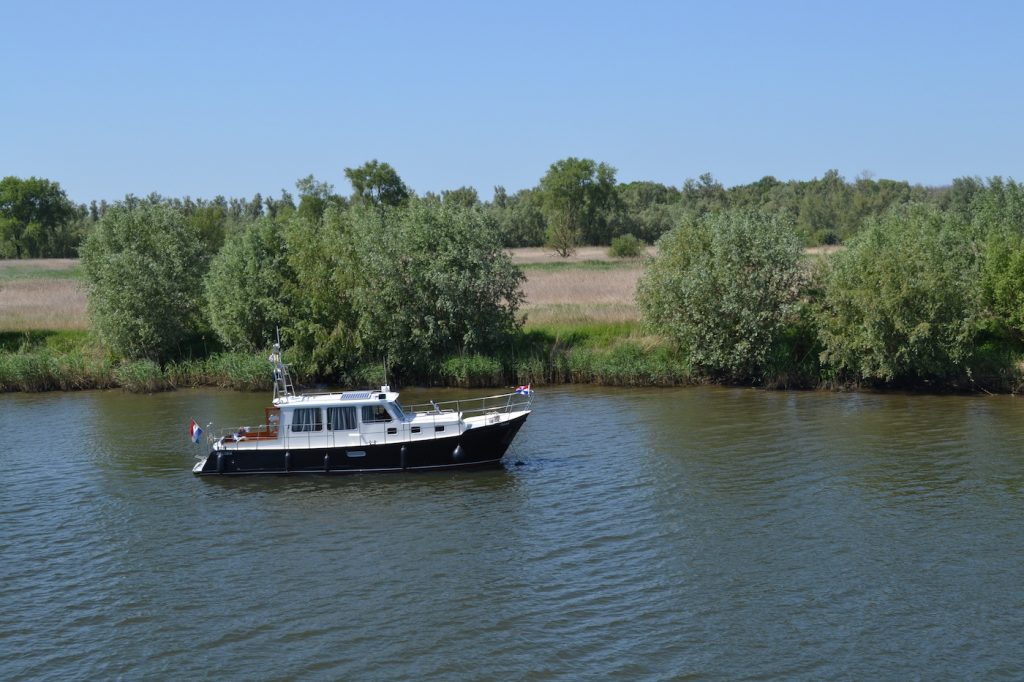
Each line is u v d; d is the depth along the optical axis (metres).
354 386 59.47
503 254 61.66
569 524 31.14
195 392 58.97
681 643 22.61
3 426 48.97
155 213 69.06
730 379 56.50
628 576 26.66
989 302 53.56
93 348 65.06
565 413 48.78
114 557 29.39
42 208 159.12
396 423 38.12
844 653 21.98
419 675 21.50
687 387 55.97
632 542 29.28
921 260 49.88
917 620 23.53
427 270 58.31
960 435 41.12
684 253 58.31
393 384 59.97
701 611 24.30
